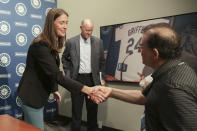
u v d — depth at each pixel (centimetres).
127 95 141
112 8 323
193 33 241
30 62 171
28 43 362
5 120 137
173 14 262
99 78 305
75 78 295
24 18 355
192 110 82
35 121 171
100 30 336
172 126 86
